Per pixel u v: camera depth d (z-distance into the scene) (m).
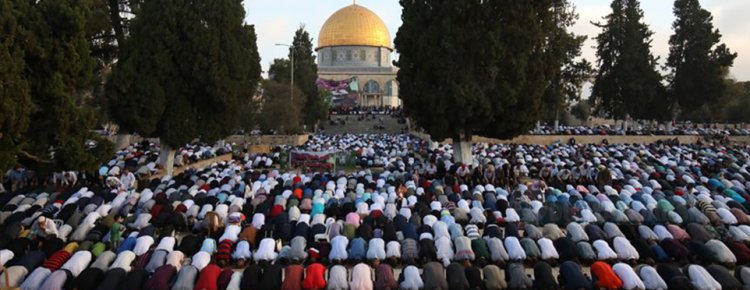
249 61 30.11
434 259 14.13
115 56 31.41
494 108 28.70
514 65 28.33
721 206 18.92
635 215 17.56
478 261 14.01
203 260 13.14
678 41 58.97
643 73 57.22
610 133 55.91
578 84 56.75
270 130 57.41
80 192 20.36
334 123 78.38
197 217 17.86
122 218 17.72
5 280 11.84
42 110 18.52
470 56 28.73
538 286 12.12
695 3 57.97
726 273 11.97
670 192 21.39
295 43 74.56
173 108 28.05
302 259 14.16
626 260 14.11
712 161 32.00
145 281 11.96
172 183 23.02
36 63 18.23
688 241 15.04
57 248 14.37
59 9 18.33
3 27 16.84
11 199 19.52
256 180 24.66
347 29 107.75
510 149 38.91
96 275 11.91
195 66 27.53
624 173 27.09
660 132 56.91
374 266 13.76
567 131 56.66
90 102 33.28
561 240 14.62
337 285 12.01
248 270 12.40
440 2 29.12
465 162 29.98
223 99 28.34
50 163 19.31
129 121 27.67
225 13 28.44
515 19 28.59
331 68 105.69
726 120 82.25
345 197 20.28
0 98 15.98
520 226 17.28
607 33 58.28
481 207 18.84
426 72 29.36
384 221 16.50
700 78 57.56
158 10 27.69
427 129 30.39
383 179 23.95
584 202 18.75
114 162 29.34
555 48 30.16
